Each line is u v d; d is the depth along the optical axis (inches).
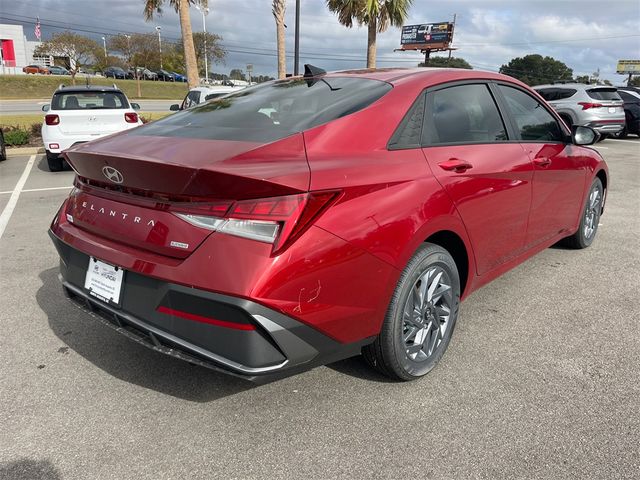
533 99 151.3
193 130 103.8
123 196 94.8
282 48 665.0
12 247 200.2
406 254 95.0
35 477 82.0
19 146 521.7
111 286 94.3
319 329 84.7
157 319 86.8
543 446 88.7
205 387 107.1
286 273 78.3
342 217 85.1
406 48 2502.5
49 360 117.2
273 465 84.7
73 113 376.5
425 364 108.3
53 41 1886.1
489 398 102.7
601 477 81.7
